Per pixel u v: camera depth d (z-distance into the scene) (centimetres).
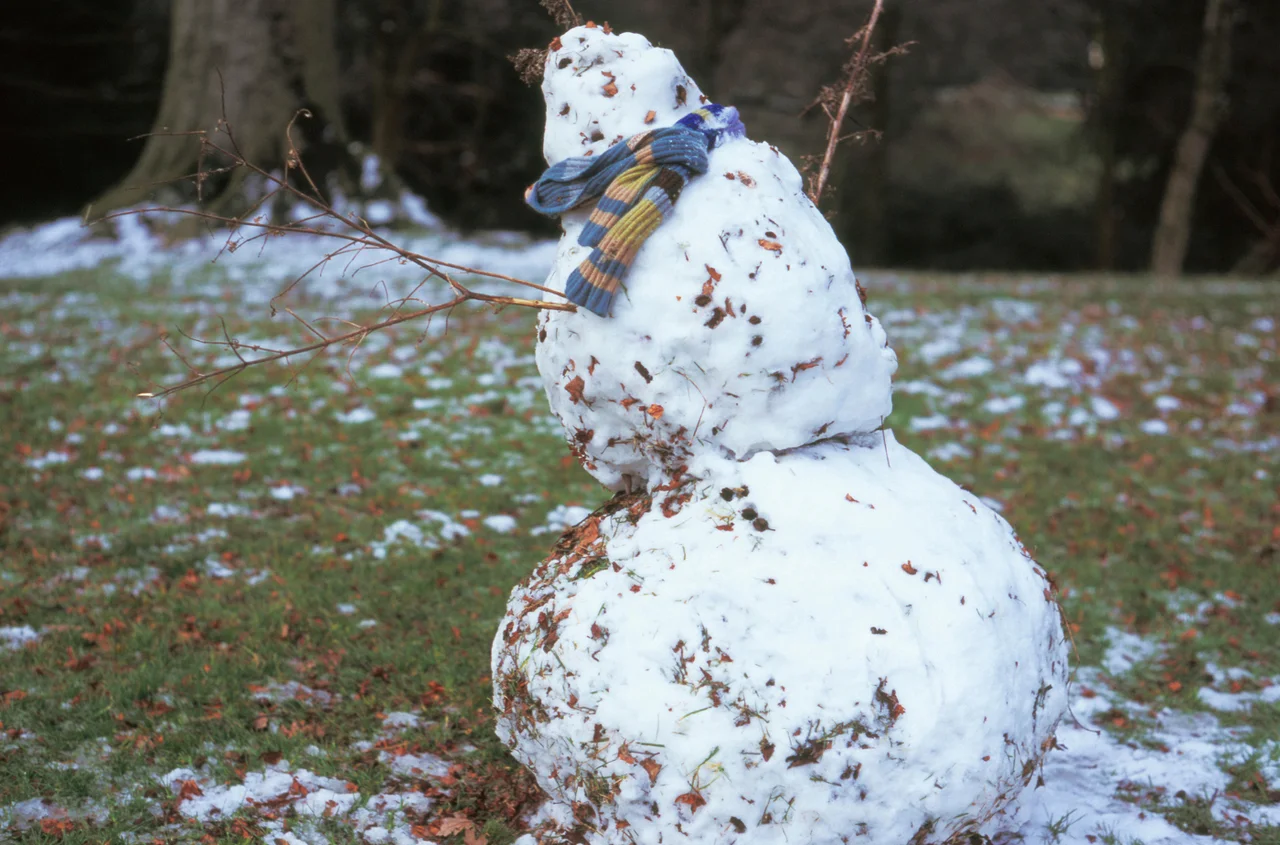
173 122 1650
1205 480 857
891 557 334
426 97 2698
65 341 1070
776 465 346
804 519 335
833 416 354
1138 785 444
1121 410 1007
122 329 1121
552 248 1656
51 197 2522
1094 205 3078
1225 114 2572
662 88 367
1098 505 793
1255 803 433
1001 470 858
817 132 2584
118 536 656
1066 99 3791
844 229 2855
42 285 1324
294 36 1653
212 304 1240
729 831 318
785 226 349
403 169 2745
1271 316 1320
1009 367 1105
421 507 736
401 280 1377
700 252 340
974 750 324
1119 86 2698
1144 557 704
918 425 947
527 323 1207
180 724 455
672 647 323
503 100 2698
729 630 322
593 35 372
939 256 3266
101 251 1536
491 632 554
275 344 1073
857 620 322
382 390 963
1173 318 1307
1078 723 491
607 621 334
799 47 2730
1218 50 1866
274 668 509
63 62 2450
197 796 405
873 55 441
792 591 324
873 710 317
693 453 357
